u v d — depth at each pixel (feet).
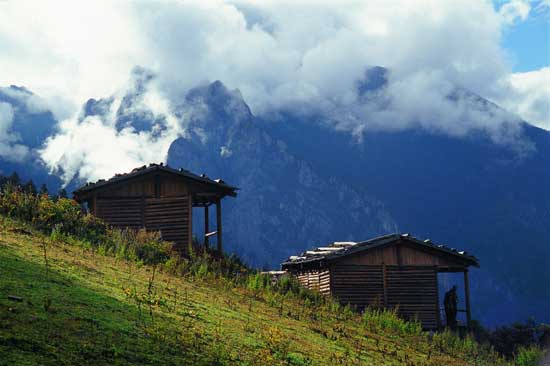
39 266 47.83
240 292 71.67
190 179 109.81
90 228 80.64
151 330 37.93
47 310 35.58
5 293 36.86
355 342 59.62
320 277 122.52
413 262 121.39
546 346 124.67
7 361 26.99
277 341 45.24
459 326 123.54
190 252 91.20
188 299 54.75
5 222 67.15
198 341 39.58
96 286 47.19
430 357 63.00
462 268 126.62
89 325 35.37
